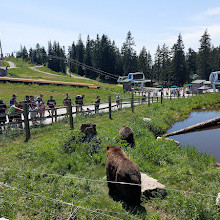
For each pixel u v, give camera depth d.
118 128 11.33
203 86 45.53
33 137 9.65
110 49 91.12
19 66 114.44
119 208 4.52
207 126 15.62
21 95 30.80
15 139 9.26
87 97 32.00
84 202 4.64
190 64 100.88
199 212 4.34
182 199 4.82
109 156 5.38
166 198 5.15
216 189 5.45
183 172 6.69
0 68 59.59
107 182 5.27
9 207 4.24
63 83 44.12
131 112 17.56
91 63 103.75
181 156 8.53
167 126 15.20
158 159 7.89
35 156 7.27
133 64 89.56
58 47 124.81
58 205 4.41
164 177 6.29
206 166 7.50
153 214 4.49
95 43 99.19
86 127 8.78
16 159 7.00
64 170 6.47
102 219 4.13
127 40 88.31
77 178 5.50
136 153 8.09
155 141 9.82
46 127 10.93
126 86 54.47
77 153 7.61
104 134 9.54
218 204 4.54
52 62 120.44
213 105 25.17
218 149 10.52
